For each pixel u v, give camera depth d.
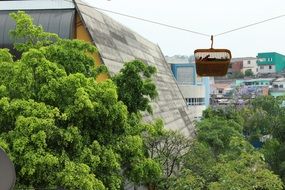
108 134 14.71
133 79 17.38
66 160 12.75
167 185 20.28
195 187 19.03
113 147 14.64
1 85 14.02
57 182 12.49
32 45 17.02
